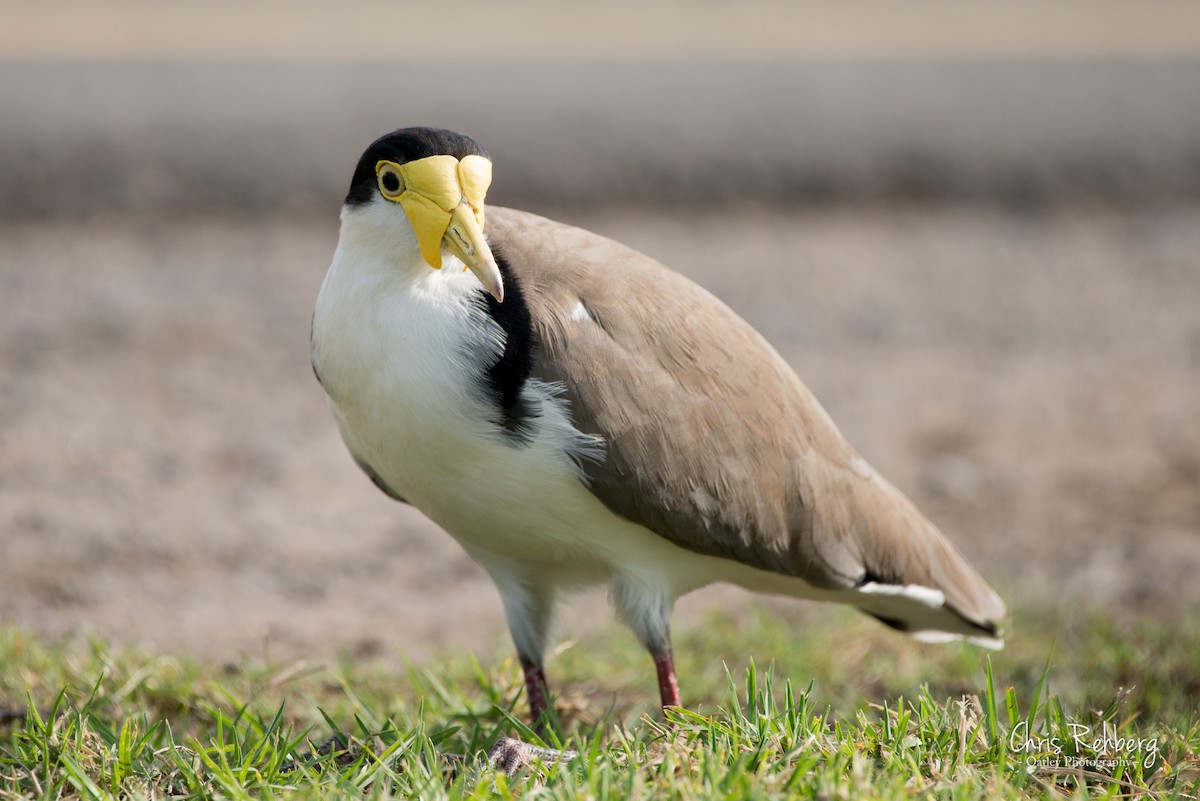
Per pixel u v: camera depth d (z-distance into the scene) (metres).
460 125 24.22
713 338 7.78
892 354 17.02
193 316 17.64
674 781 6.12
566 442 7.32
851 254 20.39
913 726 6.90
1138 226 22.05
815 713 8.79
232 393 15.62
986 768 6.54
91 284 18.53
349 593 11.56
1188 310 18.73
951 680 9.86
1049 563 12.09
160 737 7.44
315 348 7.62
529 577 8.29
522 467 7.39
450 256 7.36
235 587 11.44
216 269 19.27
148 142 23.30
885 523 8.34
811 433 8.08
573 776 6.27
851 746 6.47
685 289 7.89
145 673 8.87
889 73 29.67
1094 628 10.41
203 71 28.55
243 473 13.76
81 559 11.66
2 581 11.12
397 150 7.17
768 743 6.53
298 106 25.39
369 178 7.27
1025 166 23.89
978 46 34.34
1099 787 6.54
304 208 21.47
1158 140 25.09
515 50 32.69
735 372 7.79
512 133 23.98
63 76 27.69
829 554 8.12
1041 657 10.07
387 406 7.33
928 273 19.78
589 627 11.26
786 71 29.64
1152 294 19.27
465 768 6.64
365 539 12.67
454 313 7.27
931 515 13.09
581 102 26.08
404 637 10.73
